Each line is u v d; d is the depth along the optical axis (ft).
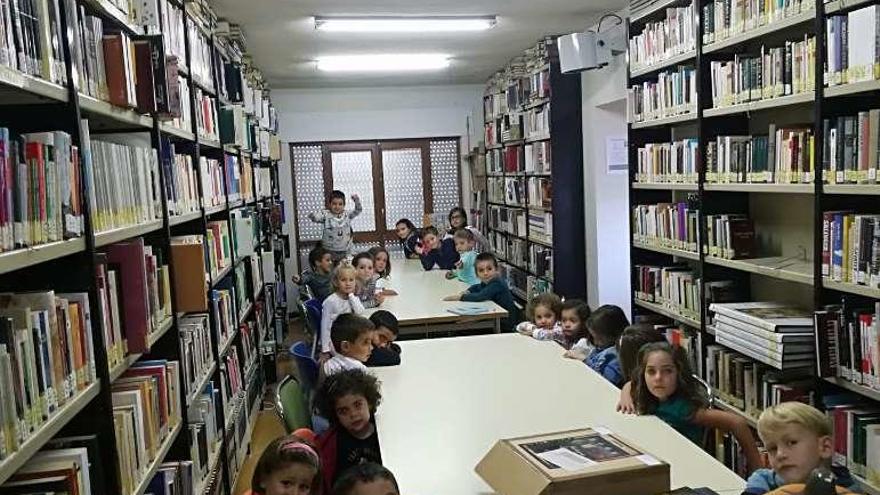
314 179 28.66
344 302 13.47
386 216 29.17
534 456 5.31
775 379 9.97
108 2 6.75
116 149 6.81
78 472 5.13
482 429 7.29
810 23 9.23
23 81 4.70
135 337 6.85
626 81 15.79
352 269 13.92
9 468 4.17
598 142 19.40
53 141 5.12
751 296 11.94
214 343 11.08
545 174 21.33
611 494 4.97
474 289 16.17
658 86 13.20
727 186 10.95
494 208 27.73
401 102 28.53
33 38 5.01
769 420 5.65
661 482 5.10
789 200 10.98
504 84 25.20
